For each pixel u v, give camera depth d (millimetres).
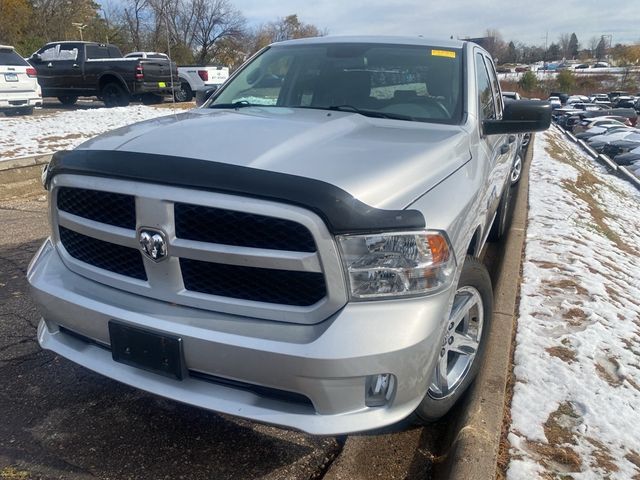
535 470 2506
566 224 6910
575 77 106062
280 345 2172
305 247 2152
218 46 53656
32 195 8242
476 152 3277
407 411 2332
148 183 2307
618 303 4539
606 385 3213
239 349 2207
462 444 2576
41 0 46906
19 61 14836
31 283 2777
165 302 2402
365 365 2148
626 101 75312
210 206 2189
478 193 2934
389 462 2738
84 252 2680
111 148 2557
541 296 4426
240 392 2330
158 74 18844
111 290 2549
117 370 2541
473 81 3773
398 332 2182
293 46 4410
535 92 88375
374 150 2641
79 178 2512
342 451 2777
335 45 4223
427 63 3873
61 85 19172
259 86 4082
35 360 3494
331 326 2158
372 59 3971
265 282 2248
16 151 9172
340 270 2146
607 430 2828
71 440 2787
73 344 2738
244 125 2898
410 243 2217
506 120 3533
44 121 12875
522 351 3527
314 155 2451
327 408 2207
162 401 3129
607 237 7379
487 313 3154
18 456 2656
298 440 2871
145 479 2551
